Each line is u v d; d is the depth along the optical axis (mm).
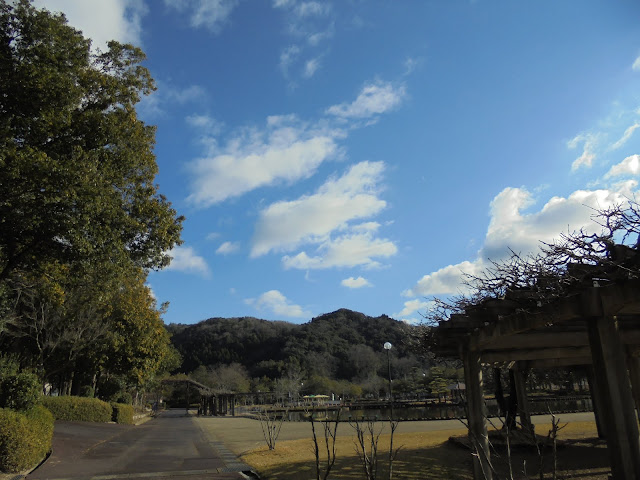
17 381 11797
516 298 5414
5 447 9680
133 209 15500
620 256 4172
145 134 16094
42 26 12391
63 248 12234
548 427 15422
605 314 4480
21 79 11594
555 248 4598
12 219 11367
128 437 19172
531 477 8031
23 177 10781
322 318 119312
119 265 14789
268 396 69250
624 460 4113
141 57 15359
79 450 13891
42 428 11734
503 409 12883
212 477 9797
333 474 8688
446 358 9750
